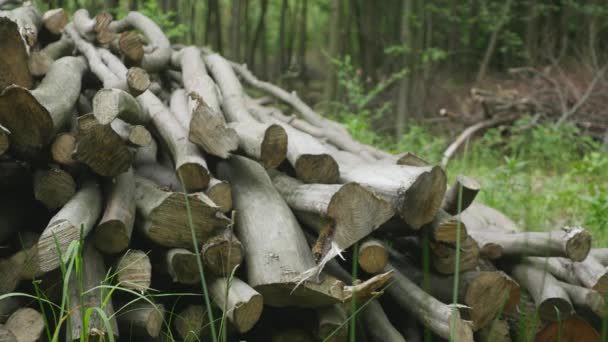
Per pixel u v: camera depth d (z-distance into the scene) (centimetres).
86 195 296
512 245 343
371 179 305
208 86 398
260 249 290
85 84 420
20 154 301
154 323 282
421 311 296
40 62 333
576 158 849
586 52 1312
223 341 256
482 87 1181
